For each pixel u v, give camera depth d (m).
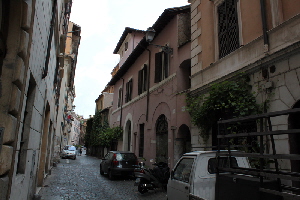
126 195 8.59
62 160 25.86
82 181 11.49
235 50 7.86
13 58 3.47
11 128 3.32
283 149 5.67
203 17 10.23
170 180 5.39
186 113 10.78
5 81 3.38
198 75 10.07
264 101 6.50
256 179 3.38
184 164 5.10
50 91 8.99
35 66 4.75
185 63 11.95
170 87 12.71
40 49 5.21
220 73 8.62
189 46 11.41
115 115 24.39
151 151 14.22
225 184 3.73
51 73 8.62
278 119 5.95
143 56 17.56
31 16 3.91
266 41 6.56
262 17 6.77
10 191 3.51
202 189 4.44
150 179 8.95
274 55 6.20
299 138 5.64
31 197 6.36
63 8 11.96
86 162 24.33
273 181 3.24
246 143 6.92
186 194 4.50
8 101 3.36
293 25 5.88
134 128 17.91
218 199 3.84
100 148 31.44
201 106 8.98
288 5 6.14
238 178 3.47
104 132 25.06
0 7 3.31
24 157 4.78
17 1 3.54
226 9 8.79
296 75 5.67
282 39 6.16
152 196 8.48
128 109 20.05
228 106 7.45
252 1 7.39
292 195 2.53
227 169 3.68
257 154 3.02
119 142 21.86
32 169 5.93
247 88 7.13
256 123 6.53
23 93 3.76
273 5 6.52
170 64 13.19
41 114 6.70
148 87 15.68
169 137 12.16
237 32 7.98
